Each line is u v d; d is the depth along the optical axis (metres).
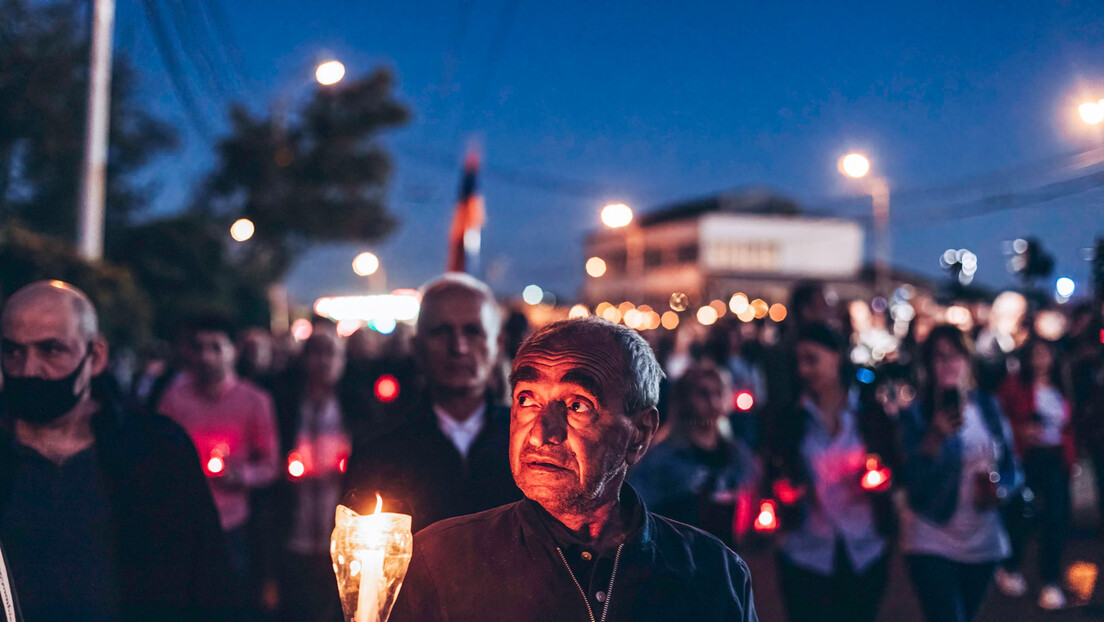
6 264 11.28
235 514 5.63
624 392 1.86
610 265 89.38
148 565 2.94
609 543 1.94
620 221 14.87
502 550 1.92
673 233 76.19
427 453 3.12
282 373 6.43
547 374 1.84
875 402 4.96
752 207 75.31
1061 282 13.23
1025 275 12.36
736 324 10.06
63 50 16.98
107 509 2.94
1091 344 8.99
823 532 4.68
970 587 4.81
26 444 2.92
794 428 4.73
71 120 17.80
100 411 3.03
